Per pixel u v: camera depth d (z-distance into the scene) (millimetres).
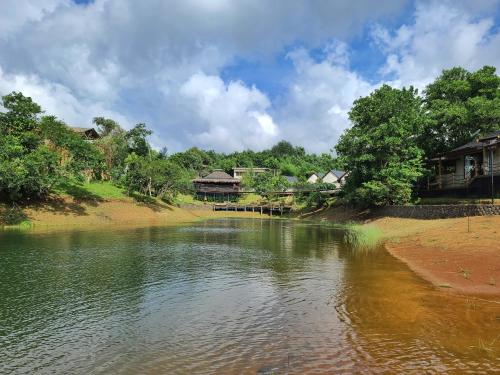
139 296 13102
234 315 11023
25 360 8219
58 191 53281
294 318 10648
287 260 20109
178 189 74312
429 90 47625
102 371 7668
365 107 45531
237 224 50219
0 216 41906
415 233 26484
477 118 40375
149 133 83438
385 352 8219
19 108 45812
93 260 20031
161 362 8016
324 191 63938
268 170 112812
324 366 7641
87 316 11047
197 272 17047
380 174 41156
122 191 64875
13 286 14445
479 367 7449
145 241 28688
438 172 42750
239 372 7480
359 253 21875
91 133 76188
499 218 23000
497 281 13250
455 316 10312
